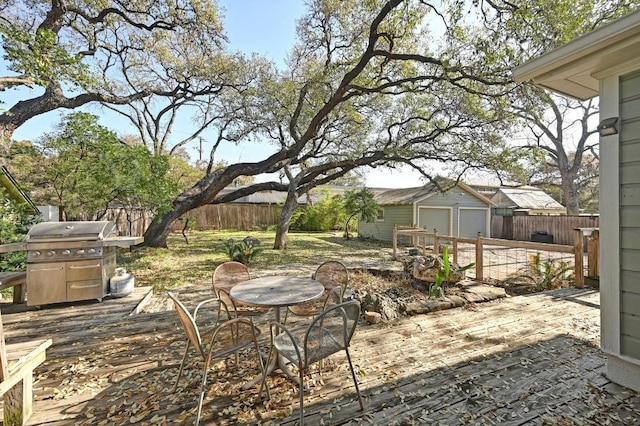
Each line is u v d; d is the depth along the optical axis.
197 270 6.81
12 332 3.21
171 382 2.29
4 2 6.43
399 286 5.32
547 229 12.85
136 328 3.33
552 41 4.71
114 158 6.36
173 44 9.56
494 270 6.86
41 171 6.47
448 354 2.71
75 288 3.98
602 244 2.32
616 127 2.21
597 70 2.29
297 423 1.86
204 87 10.86
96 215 7.63
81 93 7.70
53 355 2.72
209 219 17.86
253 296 2.33
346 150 11.04
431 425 1.82
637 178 2.13
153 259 8.04
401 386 2.22
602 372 2.38
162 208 7.57
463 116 8.82
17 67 5.07
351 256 9.09
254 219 18.84
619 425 1.82
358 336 3.11
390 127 10.52
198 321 3.61
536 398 2.07
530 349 2.79
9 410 1.84
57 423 1.86
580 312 3.77
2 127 6.02
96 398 2.11
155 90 10.04
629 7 4.26
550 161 18.69
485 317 3.63
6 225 4.73
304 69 10.31
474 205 13.94
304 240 13.62
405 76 8.02
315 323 1.77
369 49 6.70
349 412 1.95
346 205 14.30
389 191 17.25
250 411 1.97
